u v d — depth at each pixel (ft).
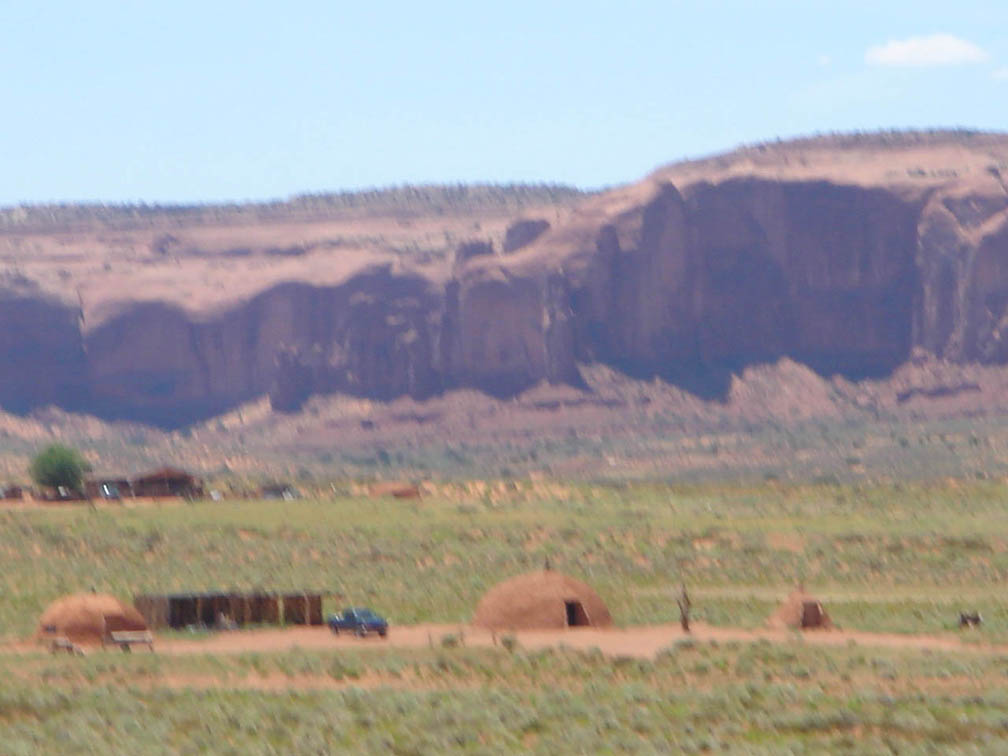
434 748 479.41
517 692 579.07
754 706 551.18
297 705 547.90
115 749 474.08
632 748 482.28
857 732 510.99
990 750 478.59
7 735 495.41
